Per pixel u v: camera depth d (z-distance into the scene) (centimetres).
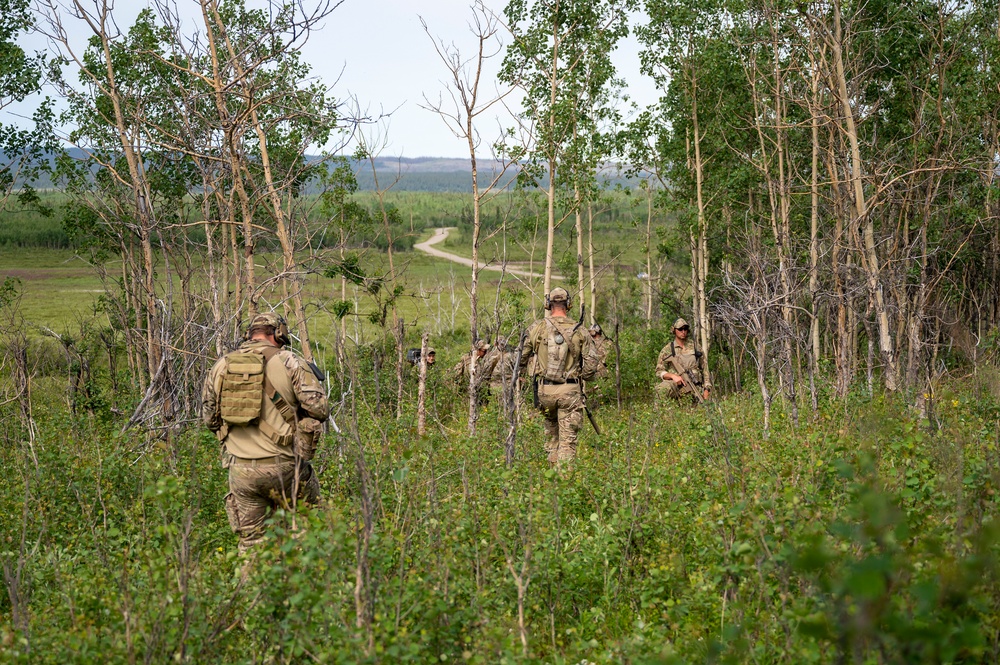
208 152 1010
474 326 1080
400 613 410
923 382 1068
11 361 1195
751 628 389
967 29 2175
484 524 541
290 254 971
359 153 1470
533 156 1972
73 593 454
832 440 660
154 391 979
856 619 259
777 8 2002
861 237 1616
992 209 2111
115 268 2009
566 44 2175
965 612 302
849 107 1697
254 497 616
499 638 396
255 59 933
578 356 962
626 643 390
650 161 2567
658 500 586
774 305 1028
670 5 2427
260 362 612
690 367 1366
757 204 2519
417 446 670
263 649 407
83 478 713
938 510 461
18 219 6481
